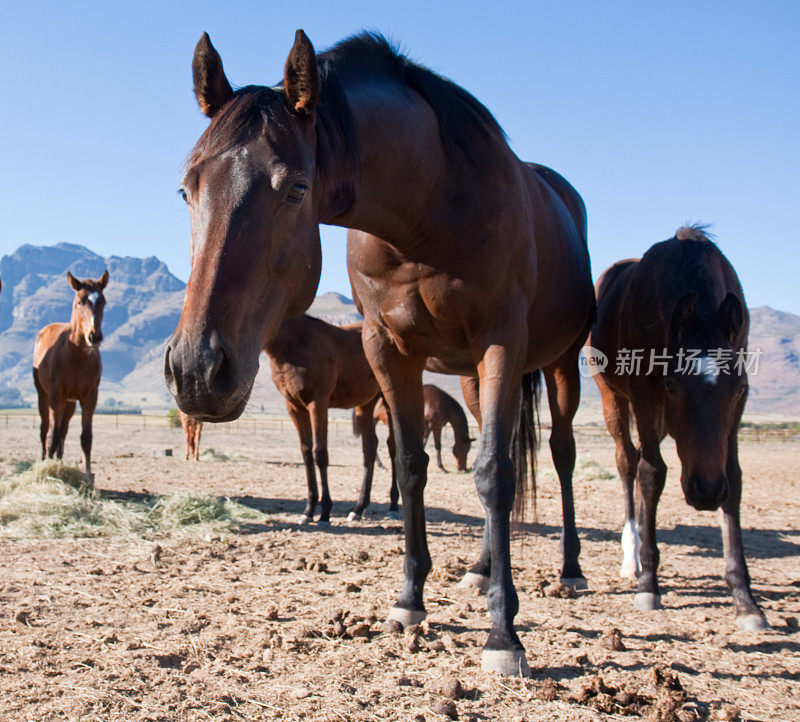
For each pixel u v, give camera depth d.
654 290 4.25
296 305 2.63
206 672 2.79
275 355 7.58
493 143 3.30
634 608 4.08
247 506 8.41
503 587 2.90
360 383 8.18
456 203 3.10
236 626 3.43
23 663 2.83
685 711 2.52
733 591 3.76
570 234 4.43
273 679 2.73
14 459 12.83
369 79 3.08
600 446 28.56
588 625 3.67
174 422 36.22
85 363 9.34
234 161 2.32
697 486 3.45
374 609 3.77
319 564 4.93
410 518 3.51
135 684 2.64
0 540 5.68
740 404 3.82
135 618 3.56
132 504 7.35
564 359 4.75
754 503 9.86
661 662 3.05
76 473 8.06
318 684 2.68
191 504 7.08
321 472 7.58
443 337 3.34
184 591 4.16
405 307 3.28
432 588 4.41
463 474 15.26
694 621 3.79
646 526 4.17
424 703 2.53
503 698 2.59
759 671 2.98
